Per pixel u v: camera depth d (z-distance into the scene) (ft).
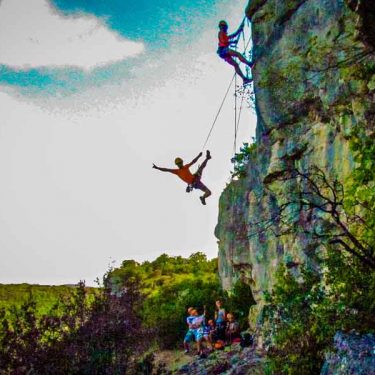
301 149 40.34
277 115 43.09
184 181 41.60
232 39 47.01
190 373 45.42
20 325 25.63
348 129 33.22
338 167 35.47
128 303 35.78
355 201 20.49
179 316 68.44
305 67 39.55
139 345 34.78
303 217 39.24
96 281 36.81
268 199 47.57
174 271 150.20
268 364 29.19
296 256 40.09
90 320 30.60
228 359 46.21
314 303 27.22
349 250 22.06
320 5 37.88
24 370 23.72
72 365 26.89
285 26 42.50
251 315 55.16
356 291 23.44
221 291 76.38
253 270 51.80
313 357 25.99
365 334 21.79
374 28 20.20
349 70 27.30
